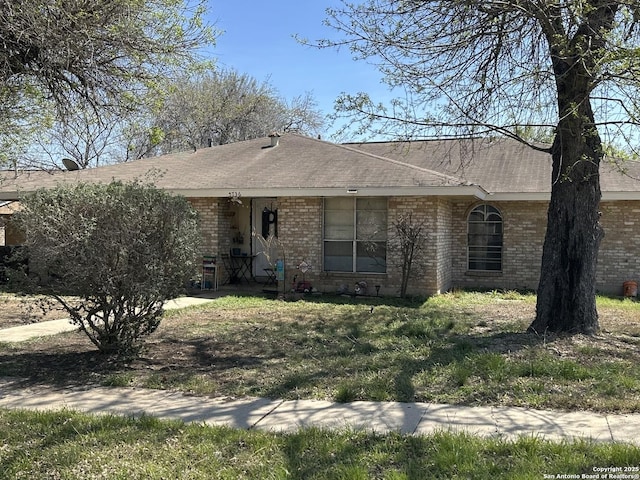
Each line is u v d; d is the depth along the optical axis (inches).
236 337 345.4
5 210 860.0
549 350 285.3
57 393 235.3
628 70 248.5
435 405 212.5
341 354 295.7
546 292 332.8
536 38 322.3
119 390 238.5
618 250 593.0
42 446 173.5
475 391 226.5
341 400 219.9
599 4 275.4
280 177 585.9
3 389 241.0
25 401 223.8
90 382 251.8
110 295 275.9
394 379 243.9
